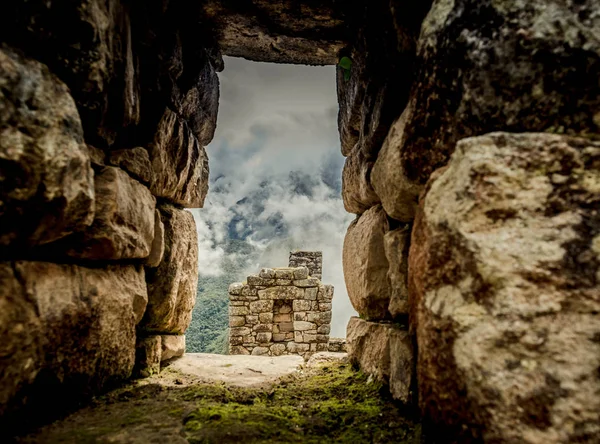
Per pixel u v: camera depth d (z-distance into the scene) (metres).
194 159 2.54
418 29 1.37
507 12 1.03
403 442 1.19
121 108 1.63
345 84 2.51
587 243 0.85
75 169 1.20
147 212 1.90
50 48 1.23
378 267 2.00
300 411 1.51
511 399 0.81
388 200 1.63
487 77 1.05
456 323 0.94
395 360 1.59
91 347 1.47
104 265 1.64
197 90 2.39
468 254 0.94
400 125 1.46
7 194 0.99
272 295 6.07
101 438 1.16
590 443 0.73
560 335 0.80
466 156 0.99
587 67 0.97
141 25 1.77
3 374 1.05
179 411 1.43
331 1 2.01
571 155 0.91
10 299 1.08
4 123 0.98
